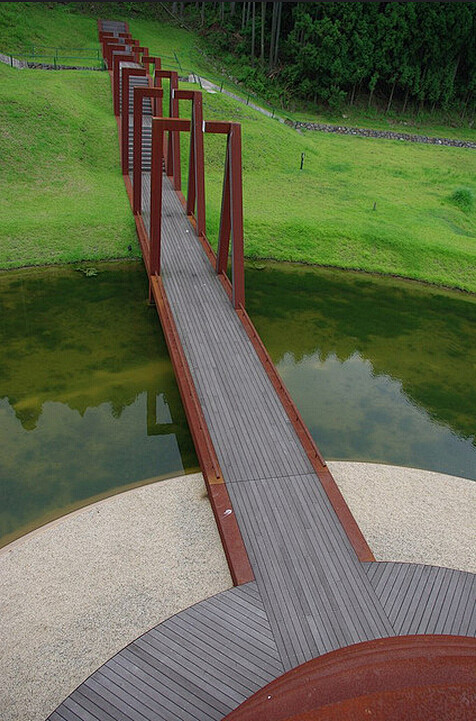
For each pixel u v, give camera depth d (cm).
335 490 950
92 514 948
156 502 982
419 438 1267
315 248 2222
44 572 834
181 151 2852
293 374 1485
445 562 895
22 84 2767
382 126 4234
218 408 1118
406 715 343
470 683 370
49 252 1958
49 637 741
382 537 936
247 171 2845
